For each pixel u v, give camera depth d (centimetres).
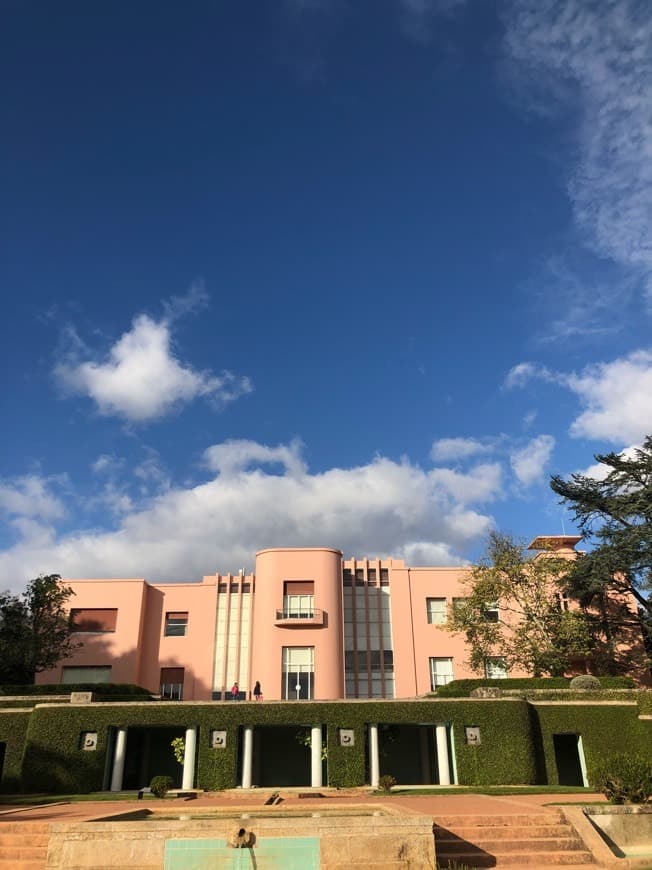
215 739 2656
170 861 1223
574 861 1427
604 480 4012
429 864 1247
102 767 2611
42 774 2591
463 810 1684
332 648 4088
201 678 4259
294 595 4222
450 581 4434
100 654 4178
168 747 3200
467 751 2675
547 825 1553
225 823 1249
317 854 1234
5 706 2909
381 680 4219
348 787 2578
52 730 2656
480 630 3759
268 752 3209
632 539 3644
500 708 2742
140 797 2319
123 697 3141
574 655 3809
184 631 4394
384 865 1239
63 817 1678
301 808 1734
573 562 3866
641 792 1783
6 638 3622
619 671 3869
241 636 4369
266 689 4000
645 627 3738
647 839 1584
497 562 3772
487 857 1418
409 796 2222
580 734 2791
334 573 4294
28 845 1473
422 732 3244
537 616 3688
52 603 3812
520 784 2625
